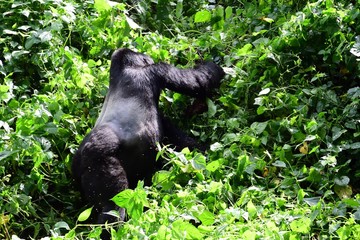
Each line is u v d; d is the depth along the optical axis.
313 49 9.32
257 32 9.69
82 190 8.13
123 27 9.77
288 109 8.77
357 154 8.45
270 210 7.51
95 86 9.26
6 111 8.77
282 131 8.59
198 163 7.89
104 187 7.75
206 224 7.18
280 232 6.93
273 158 8.37
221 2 11.55
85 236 8.02
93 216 8.26
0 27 9.89
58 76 9.17
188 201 7.47
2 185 8.16
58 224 7.15
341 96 8.94
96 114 9.07
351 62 9.03
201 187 7.77
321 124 8.42
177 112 9.30
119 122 8.07
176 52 9.70
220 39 9.81
